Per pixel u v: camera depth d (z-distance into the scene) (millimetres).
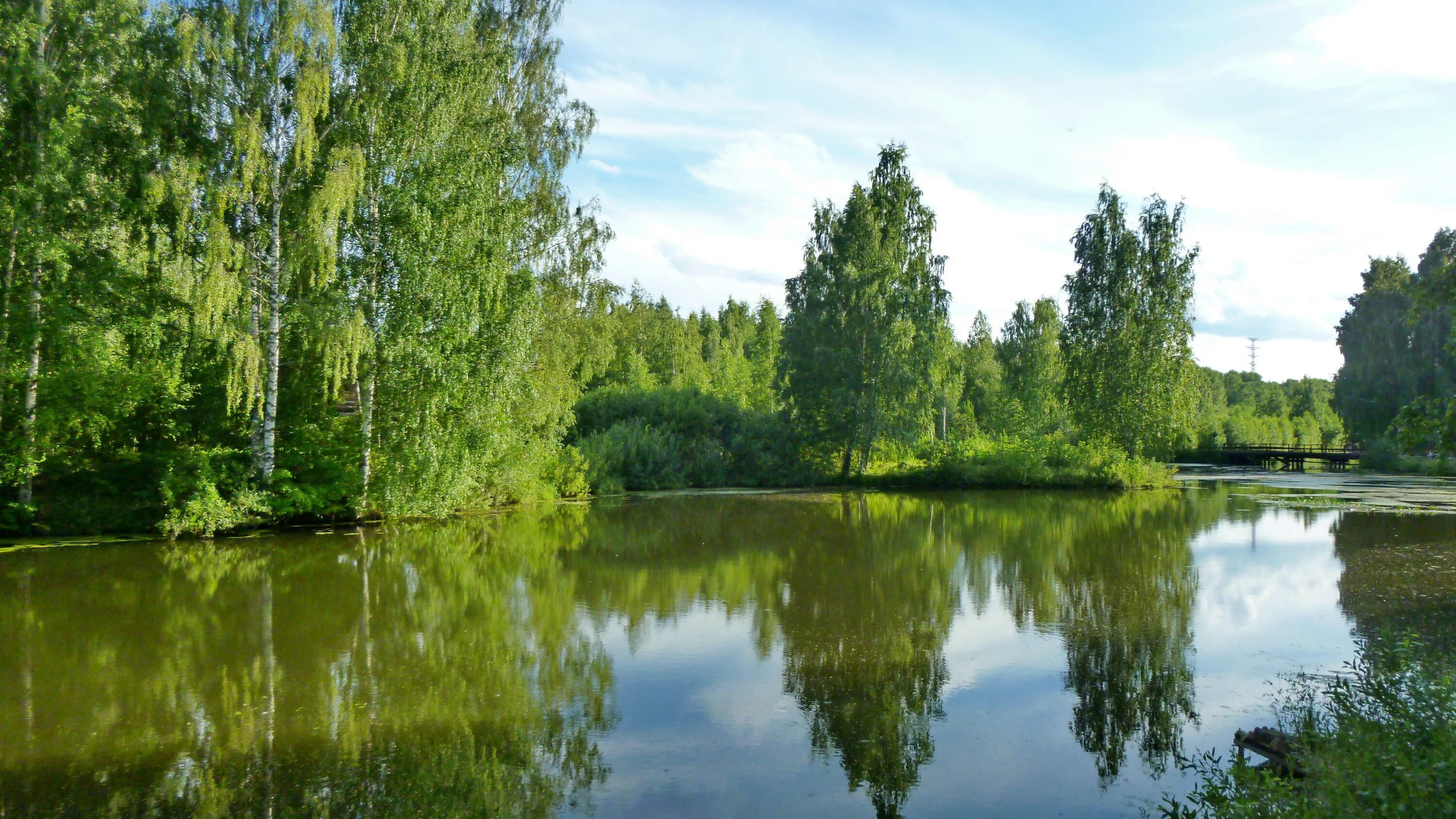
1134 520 26906
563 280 29328
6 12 19000
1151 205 43000
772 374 62562
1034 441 41031
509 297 23859
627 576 17516
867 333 39250
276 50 20375
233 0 20328
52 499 21844
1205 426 67062
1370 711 7219
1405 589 15414
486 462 25422
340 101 21922
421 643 12383
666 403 42625
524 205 24953
